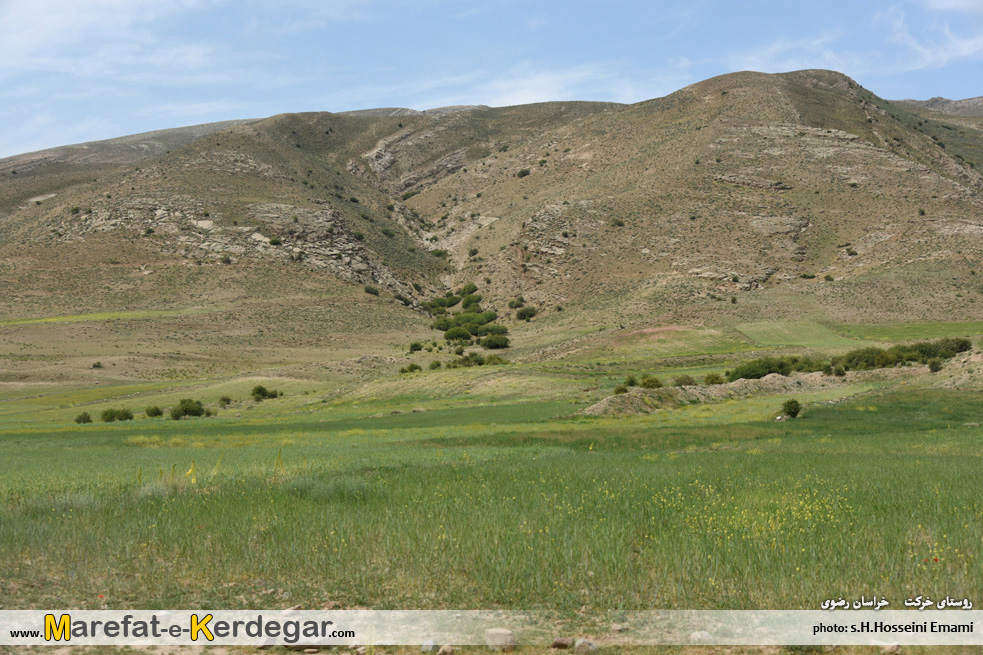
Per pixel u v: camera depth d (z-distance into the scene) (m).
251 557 11.69
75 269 170.00
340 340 146.12
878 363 78.69
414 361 120.38
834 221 171.88
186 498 17.25
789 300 131.50
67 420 74.00
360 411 68.69
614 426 45.34
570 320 147.25
